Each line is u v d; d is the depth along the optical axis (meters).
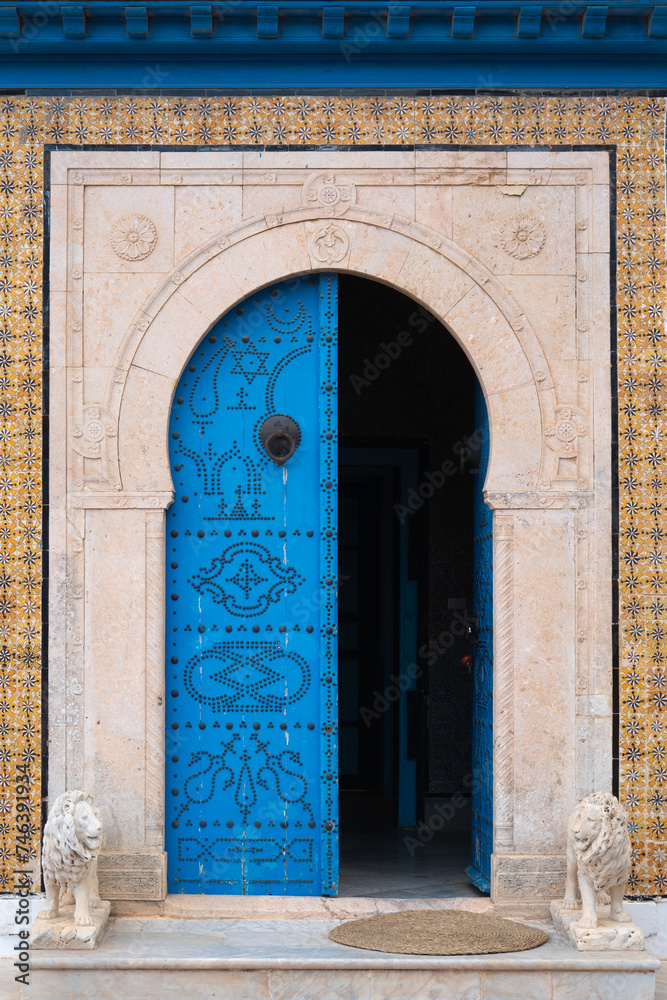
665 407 5.62
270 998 4.78
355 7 5.38
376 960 4.78
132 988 4.79
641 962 4.79
